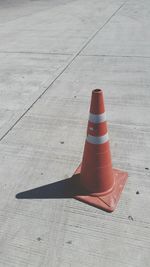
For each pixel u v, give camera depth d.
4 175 2.08
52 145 2.38
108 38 5.14
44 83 3.50
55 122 2.71
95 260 1.51
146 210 1.77
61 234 1.64
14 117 2.80
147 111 2.82
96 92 1.73
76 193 1.89
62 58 4.27
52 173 2.08
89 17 6.94
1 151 2.33
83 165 1.90
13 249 1.57
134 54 4.31
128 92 3.20
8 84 3.50
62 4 8.98
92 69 3.85
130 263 1.49
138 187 1.94
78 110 2.89
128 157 2.22
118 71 3.75
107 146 1.83
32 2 9.54
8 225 1.71
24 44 4.98
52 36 5.41
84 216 1.75
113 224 1.69
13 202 1.85
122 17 6.76
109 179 1.88
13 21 6.87
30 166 2.16
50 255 1.54
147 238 1.61
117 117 2.74
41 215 1.76
